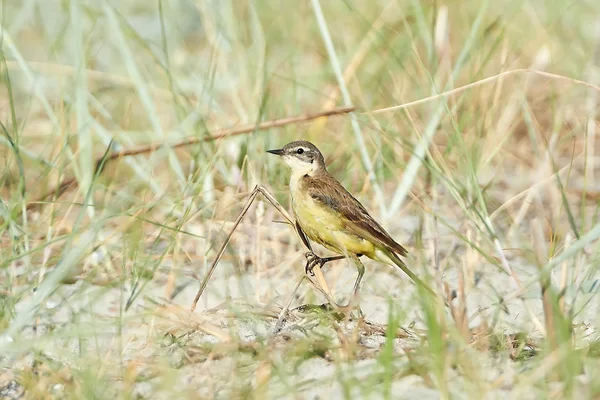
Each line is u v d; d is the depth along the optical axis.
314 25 18.11
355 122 13.04
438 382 7.81
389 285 11.34
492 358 8.71
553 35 17.50
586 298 10.36
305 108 16.12
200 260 11.91
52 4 18.80
